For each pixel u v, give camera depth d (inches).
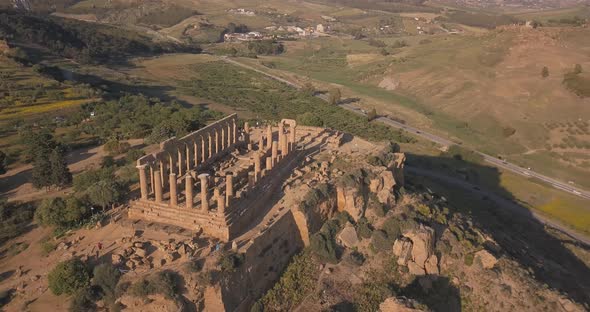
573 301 3051.2
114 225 2925.7
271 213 3149.6
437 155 7121.1
